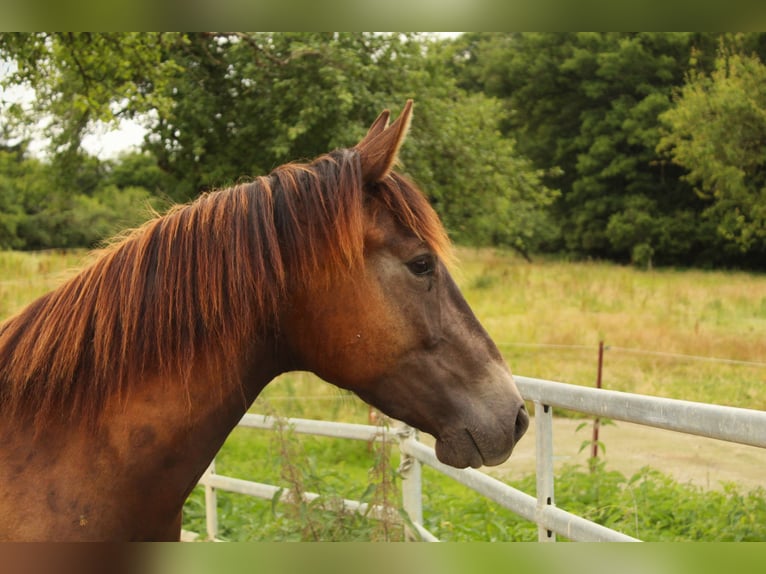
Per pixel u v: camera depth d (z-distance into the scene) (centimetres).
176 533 200
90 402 181
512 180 1296
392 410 200
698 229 2688
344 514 351
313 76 1027
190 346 187
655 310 1594
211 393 189
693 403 195
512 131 3369
